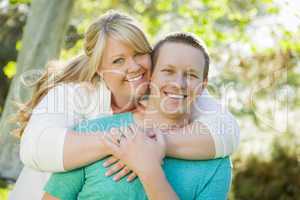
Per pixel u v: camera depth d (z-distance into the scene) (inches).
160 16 372.5
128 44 110.2
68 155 93.4
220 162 97.9
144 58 112.3
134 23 112.3
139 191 91.1
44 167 96.2
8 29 561.6
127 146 91.4
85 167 94.0
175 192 89.8
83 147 93.3
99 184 91.8
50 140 96.0
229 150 99.5
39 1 261.1
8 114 237.1
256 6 346.0
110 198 90.8
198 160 95.9
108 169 92.5
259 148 379.2
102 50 111.9
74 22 401.7
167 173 93.8
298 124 378.6
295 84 468.4
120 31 110.3
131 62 111.3
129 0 426.3
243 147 381.1
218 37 308.3
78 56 119.6
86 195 92.4
